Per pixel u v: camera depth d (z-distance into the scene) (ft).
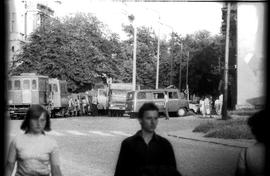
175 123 112.16
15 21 192.34
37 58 168.14
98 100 161.89
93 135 78.89
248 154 15.16
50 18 174.70
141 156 18.03
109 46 207.31
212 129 81.10
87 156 51.60
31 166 18.79
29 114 19.11
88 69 178.29
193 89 221.66
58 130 88.48
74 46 174.29
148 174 16.71
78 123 109.60
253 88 115.55
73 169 42.32
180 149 58.95
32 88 129.80
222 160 48.60
